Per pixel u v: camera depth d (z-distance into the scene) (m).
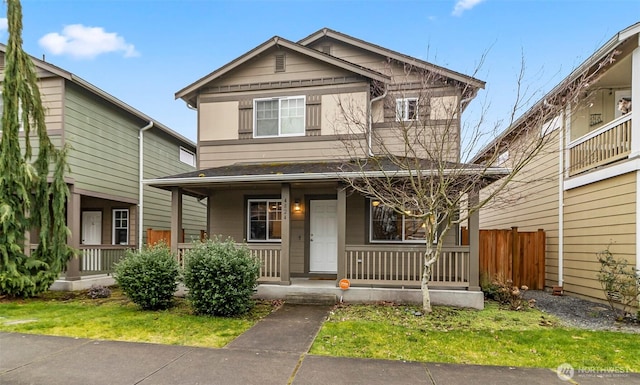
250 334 5.34
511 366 4.15
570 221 8.81
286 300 7.58
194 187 8.97
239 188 9.55
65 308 7.02
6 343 4.87
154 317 6.28
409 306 7.11
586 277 8.17
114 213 12.42
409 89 9.50
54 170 8.67
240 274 6.53
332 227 9.45
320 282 8.38
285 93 9.88
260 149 9.88
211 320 6.11
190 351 4.60
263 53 10.02
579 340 5.06
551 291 9.33
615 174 7.24
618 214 7.25
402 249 7.59
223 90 10.19
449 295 7.23
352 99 9.43
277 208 9.75
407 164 6.70
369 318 6.23
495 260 9.47
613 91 8.89
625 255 7.04
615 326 5.95
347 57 10.60
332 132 9.53
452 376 3.87
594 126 8.84
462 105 9.12
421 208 6.59
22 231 8.09
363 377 3.84
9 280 7.46
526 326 5.86
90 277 9.99
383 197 7.09
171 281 7.02
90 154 10.30
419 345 4.84
